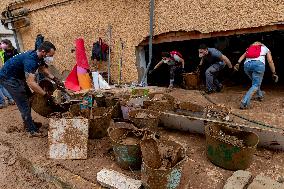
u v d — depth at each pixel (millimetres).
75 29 9211
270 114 5348
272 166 3592
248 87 7652
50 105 4996
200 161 3812
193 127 4578
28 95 5004
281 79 8281
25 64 4234
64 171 3740
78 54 7980
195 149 4148
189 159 3875
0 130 5367
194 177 3445
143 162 3084
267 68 8898
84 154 4000
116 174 3432
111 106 5168
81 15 8812
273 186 3033
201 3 6230
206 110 4926
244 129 4035
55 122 4195
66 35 9578
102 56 8344
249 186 3062
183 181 3369
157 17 7027
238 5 5758
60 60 10211
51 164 3893
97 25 8484
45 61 5391
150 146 3508
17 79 4539
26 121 4805
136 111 4730
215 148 3588
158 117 4465
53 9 9562
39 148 4414
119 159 3652
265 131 3918
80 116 4762
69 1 8922
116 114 5211
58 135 4129
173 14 6734
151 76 9867
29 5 10273
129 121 4551
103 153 4145
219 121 4148
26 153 4277
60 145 4086
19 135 5016
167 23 6906
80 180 3508
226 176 3434
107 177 3381
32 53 4332
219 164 3621
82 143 4062
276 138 3879
